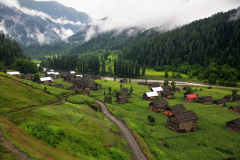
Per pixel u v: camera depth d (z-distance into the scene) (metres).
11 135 26.59
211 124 66.12
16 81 61.56
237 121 59.50
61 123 38.59
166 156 40.38
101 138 38.22
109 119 57.72
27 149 24.42
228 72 188.88
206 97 103.50
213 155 42.62
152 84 154.25
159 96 125.94
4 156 21.03
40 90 62.91
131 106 92.75
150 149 42.31
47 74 184.75
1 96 41.88
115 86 154.88
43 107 44.78
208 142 50.31
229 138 53.41
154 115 76.88
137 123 59.31
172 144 48.53
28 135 28.81
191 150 45.03
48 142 29.03
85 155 28.75
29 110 39.44
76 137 33.28
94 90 133.00
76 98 70.75
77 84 149.25
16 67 192.62
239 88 157.88
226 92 135.38
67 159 25.61
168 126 62.50
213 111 84.19
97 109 65.94
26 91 53.25
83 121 45.22
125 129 50.03
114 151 33.31
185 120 58.53
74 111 51.81
